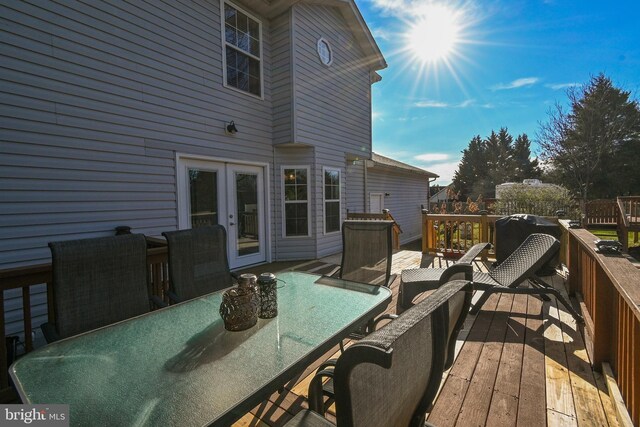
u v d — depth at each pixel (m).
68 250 1.96
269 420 1.77
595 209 12.41
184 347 1.43
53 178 3.56
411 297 3.09
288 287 2.33
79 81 3.74
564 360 2.35
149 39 4.39
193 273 2.58
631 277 1.62
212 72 5.22
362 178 9.52
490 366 2.28
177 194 4.75
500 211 12.23
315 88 6.65
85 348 1.44
